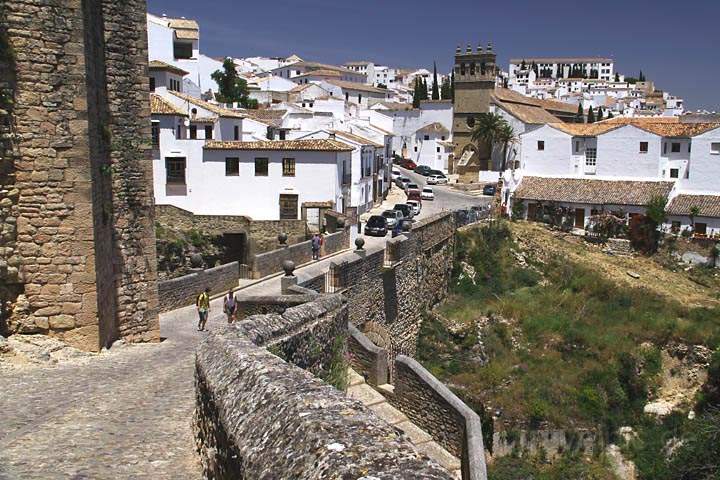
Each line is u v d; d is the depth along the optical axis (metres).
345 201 52.34
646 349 38.22
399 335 35.72
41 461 8.83
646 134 58.84
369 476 4.75
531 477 30.64
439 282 44.28
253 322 11.94
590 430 32.91
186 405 11.56
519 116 86.00
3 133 14.02
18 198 14.39
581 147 62.25
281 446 5.84
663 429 33.69
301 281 25.52
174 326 21.77
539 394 34.78
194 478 8.48
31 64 14.12
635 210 54.03
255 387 7.37
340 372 14.55
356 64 194.25
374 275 31.31
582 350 38.56
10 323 14.62
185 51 83.44
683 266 50.09
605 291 44.78
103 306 15.86
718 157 55.34
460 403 17.17
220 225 46.47
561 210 55.81
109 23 16.47
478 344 39.34
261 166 49.38
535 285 47.12
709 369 36.50
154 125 48.91
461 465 16.30
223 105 74.25
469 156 89.62
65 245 14.75
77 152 14.63
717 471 28.70
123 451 9.31
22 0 13.91
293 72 153.75
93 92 15.37
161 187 49.50
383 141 72.81
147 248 17.72
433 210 63.78
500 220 54.00
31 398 11.70
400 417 18.36
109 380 13.13
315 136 59.16
